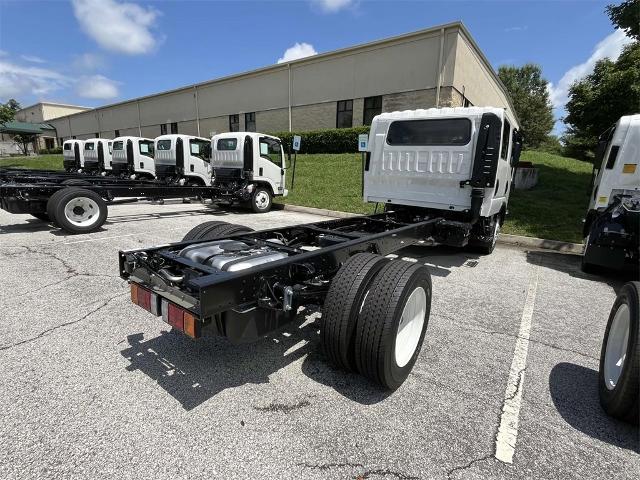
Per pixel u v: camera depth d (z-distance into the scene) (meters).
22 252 5.63
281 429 2.14
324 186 12.99
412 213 6.16
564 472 1.90
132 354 2.88
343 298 2.46
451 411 2.35
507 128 5.76
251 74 23.27
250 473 1.83
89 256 5.45
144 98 32.38
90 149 17.95
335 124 20.02
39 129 41.12
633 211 4.86
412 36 16.30
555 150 48.41
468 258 6.29
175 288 2.34
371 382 2.62
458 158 5.32
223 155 10.65
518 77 55.88
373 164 6.17
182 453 1.94
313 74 20.36
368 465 1.91
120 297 3.95
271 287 2.41
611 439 2.15
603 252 5.06
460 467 1.91
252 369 2.75
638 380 2.04
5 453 1.90
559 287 4.84
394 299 2.39
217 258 2.71
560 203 10.30
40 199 7.11
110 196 7.71
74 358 2.80
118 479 1.77
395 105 17.47
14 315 3.49
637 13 10.63
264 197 10.73
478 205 5.14
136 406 2.29
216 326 2.29
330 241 3.59
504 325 3.64
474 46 17.30
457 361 2.96
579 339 3.39
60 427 2.10
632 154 5.41
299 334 3.31
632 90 11.76
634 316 2.17
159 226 7.99
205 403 2.35
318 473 1.84
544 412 2.37
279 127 22.62
